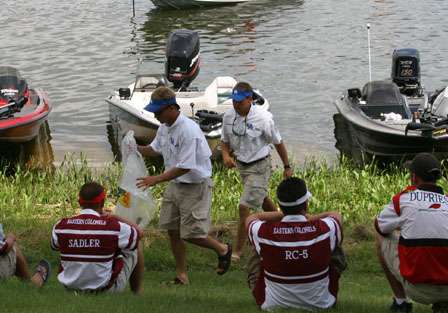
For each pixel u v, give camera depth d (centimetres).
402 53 4109
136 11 6875
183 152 1728
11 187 2950
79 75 5197
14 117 3706
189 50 4175
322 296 1371
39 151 3897
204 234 1798
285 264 1340
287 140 4041
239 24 6394
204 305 1502
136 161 1758
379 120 3712
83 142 4062
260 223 1358
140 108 3853
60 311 1349
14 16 6725
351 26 6219
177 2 6862
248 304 1526
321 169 3259
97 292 1477
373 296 1744
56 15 6744
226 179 3084
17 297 1431
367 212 2569
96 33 6181
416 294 1377
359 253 2105
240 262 2072
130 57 5572
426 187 1378
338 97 4441
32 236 2214
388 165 3688
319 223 1343
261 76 5109
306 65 5309
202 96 3834
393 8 6706
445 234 1344
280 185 1343
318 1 7075
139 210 1758
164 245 2145
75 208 2722
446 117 3688
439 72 5112
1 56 5603
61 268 1491
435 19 6319
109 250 1453
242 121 2023
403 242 1370
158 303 1470
